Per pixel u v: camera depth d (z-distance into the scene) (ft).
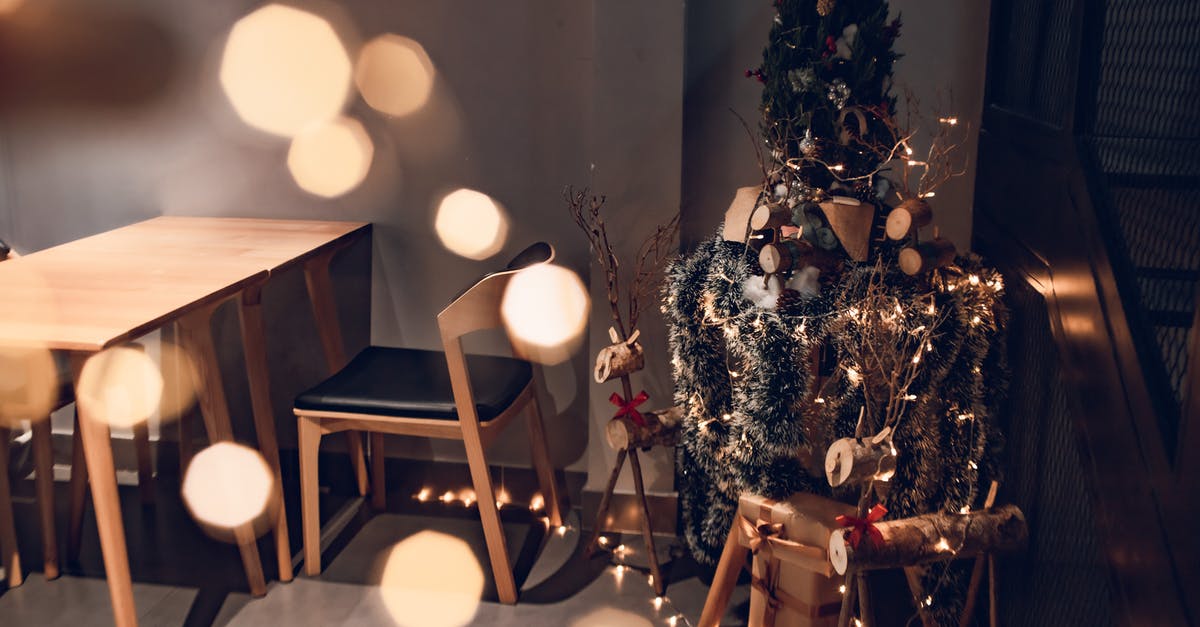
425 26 9.81
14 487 10.78
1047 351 7.18
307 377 10.84
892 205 7.72
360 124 10.12
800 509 7.18
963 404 7.38
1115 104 5.81
